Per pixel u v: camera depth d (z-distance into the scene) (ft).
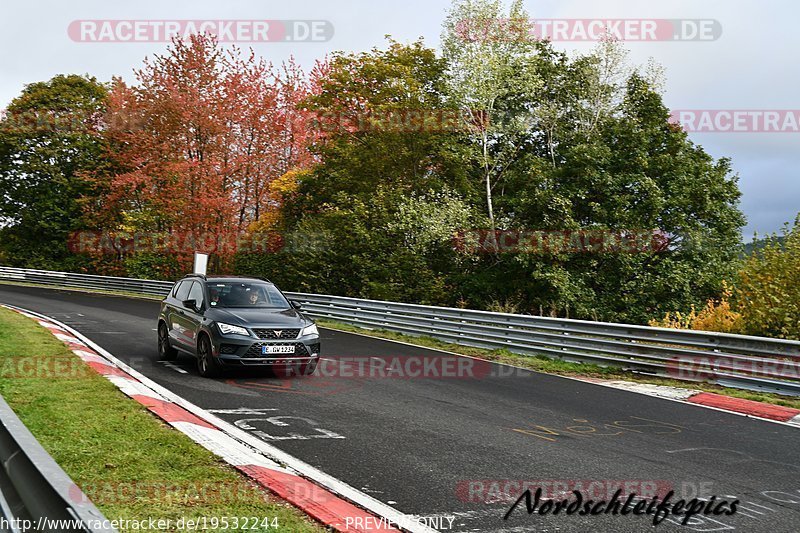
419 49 118.42
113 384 28.07
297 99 128.06
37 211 155.02
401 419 25.93
